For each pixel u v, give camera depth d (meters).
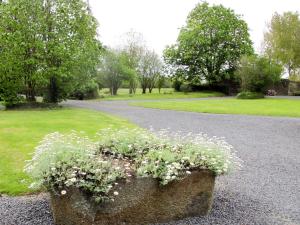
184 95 37.66
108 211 4.21
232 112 18.72
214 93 40.53
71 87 23.05
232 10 43.34
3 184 5.74
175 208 4.53
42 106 21.14
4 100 20.70
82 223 4.16
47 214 4.59
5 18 19.61
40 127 11.94
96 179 4.07
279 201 5.30
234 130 12.45
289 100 28.72
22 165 6.86
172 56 43.19
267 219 4.62
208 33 42.03
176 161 4.61
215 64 42.22
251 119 15.80
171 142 5.53
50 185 4.07
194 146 5.16
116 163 4.64
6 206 4.86
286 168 7.29
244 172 6.89
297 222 4.55
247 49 41.19
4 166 6.78
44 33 20.61
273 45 42.28
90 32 22.84
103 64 37.56
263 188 5.91
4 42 19.62
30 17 20.25
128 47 44.84
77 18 21.73
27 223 4.31
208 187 4.68
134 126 12.75
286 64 42.88
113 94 38.81
